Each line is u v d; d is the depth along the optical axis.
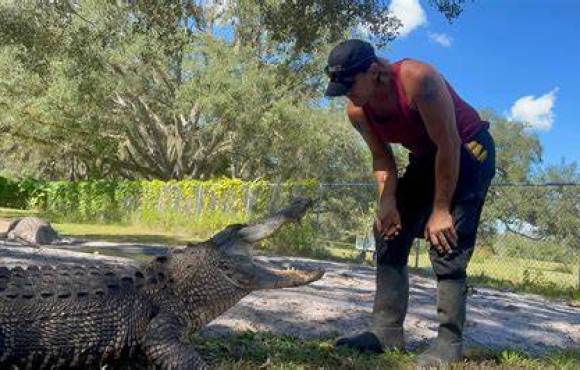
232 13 31.91
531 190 14.65
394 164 5.14
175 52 17.58
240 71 31.30
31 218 13.95
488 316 7.54
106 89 30.59
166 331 4.04
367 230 18.69
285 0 15.96
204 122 34.94
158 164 38.84
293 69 32.56
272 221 4.50
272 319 6.11
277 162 37.72
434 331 6.31
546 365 5.19
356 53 4.32
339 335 5.73
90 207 29.75
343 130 34.88
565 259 14.38
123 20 25.78
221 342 4.98
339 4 15.82
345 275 10.88
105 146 38.12
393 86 4.41
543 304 9.86
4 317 3.75
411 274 13.33
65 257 10.46
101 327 3.93
